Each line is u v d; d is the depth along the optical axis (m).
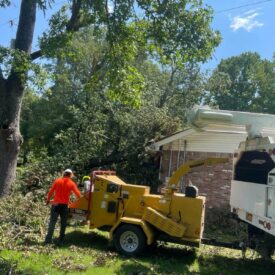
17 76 14.14
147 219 9.84
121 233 9.76
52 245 9.73
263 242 8.87
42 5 11.62
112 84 14.34
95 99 18.80
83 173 18.03
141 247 9.61
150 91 23.23
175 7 13.07
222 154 16.56
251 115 9.35
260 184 8.47
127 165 19.00
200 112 9.35
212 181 16.53
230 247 9.80
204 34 13.34
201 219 9.85
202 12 13.26
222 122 9.41
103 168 19.02
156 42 14.09
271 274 9.13
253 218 8.86
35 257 8.66
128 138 18.88
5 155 14.43
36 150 21.97
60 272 7.89
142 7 13.16
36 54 14.51
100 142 18.66
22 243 9.84
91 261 8.80
